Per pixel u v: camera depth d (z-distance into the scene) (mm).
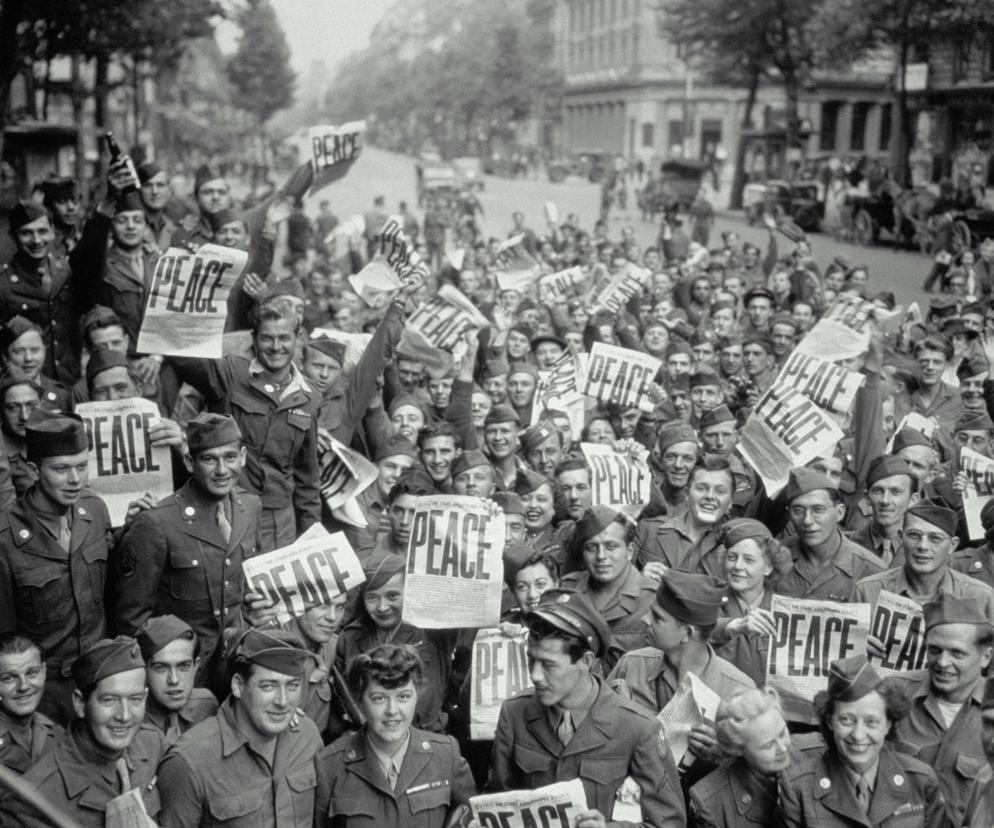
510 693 6078
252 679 4848
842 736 4777
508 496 7207
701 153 88312
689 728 5418
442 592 5887
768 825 4980
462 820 4930
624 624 6488
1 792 4746
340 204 61281
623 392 10180
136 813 4613
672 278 20109
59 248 10680
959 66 42906
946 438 10273
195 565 6258
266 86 109812
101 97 33688
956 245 28594
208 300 7484
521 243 15875
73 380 9711
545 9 122875
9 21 20016
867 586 6844
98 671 4770
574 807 4719
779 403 7984
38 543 6008
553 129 114188
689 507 7703
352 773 4973
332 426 8664
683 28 53250
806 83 57312
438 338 10531
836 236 42594
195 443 6234
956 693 5449
